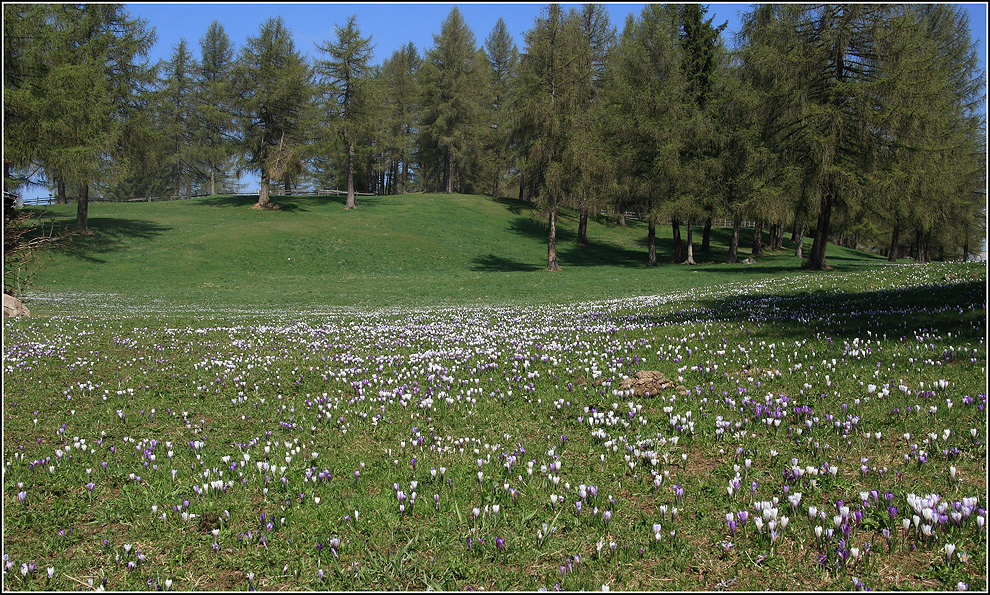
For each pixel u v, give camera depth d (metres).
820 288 20.50
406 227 57.31
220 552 4.43
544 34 39.00
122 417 7.55
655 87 40.66
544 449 6.05
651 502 4.88
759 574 3.91
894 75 27.20
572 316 17.00
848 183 29.12
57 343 13.04
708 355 9.60
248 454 6.15
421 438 6.38
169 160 74.56
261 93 57.81
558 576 4.01
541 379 8.70
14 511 5.05
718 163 38.09
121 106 44.47
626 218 74.56
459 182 94.31
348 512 4.87
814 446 5.57
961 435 5.48
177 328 15.84
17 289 24.98
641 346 10.76
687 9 43.91
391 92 79.25
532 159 38.94
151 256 42.12
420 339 13.10
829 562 3.94
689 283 29.69
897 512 4.27
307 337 14.05
